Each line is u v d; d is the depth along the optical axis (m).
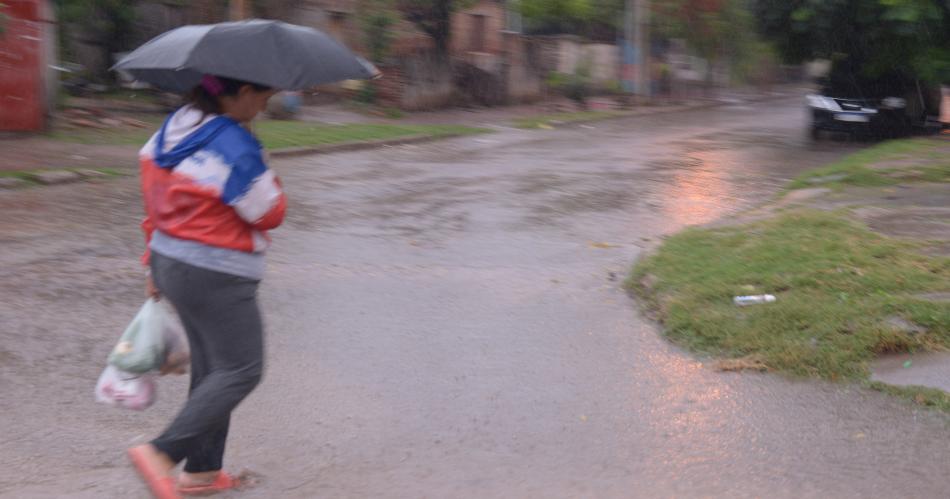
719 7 35.47
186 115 3.34
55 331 6.00
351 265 8.06
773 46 21.19
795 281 6.21
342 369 5.35
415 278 7.57
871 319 5.34
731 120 27.41
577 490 3.81
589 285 7.28
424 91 27.89
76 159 14.40
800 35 20.53
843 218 8.48
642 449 4.21
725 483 3.84
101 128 18.06
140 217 10.26
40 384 5.09
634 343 5.71
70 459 4.15
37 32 16.38
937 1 17.88
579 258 8.40
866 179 11.98
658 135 22.09
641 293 6.79
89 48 24.78
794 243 7.34
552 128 24.23
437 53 28.44
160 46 3.38
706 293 6.18
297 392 4.98
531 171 14.88
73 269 7.70
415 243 9.09
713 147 19.11
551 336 5.93
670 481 3.88
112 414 4.70
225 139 3.26
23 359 5.46
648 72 34.31
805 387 4.82
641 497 3.74
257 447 4.30
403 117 25.72
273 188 3.31
